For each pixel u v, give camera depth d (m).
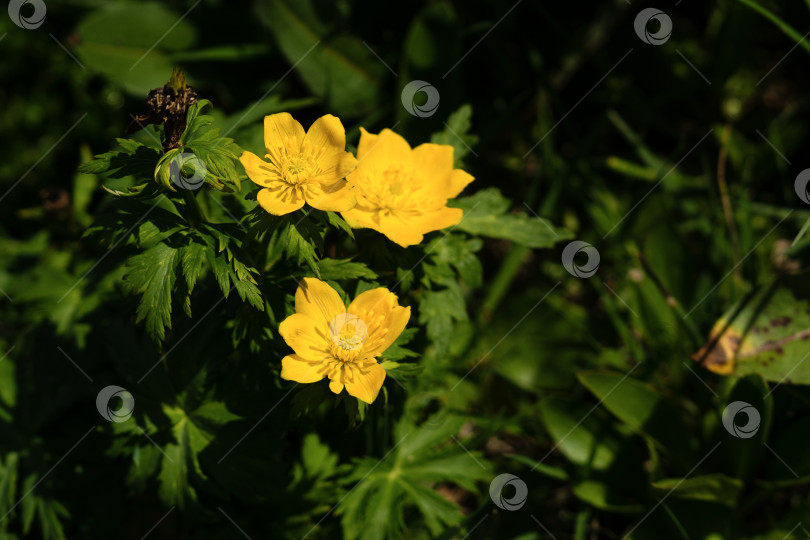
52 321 2.79
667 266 3.23
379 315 1.98
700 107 4.03
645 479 2.90
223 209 2.19
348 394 2.00
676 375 3.12
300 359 1.94
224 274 1.92
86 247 3.11
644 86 4.02
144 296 1.92
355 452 2.74
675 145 3.97
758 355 2.63
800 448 2.68
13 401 2.69
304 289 1.95
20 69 4.20
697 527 2.70
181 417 2.32
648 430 2.82
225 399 2.29
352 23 3.70
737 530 2.71
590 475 2.89
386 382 2.33
